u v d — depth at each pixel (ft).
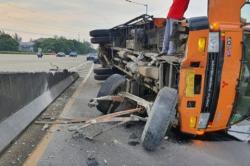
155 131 19.20
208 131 21.40
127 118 22.06
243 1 20.48
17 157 17.54
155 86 26.32
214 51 19.65
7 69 99.19
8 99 20.43
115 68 53.88
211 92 20.04
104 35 54.29
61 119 26.21
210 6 20.31
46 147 19.26
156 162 17.74
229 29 19.83
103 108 27.32
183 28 23.38
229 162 18.30
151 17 32.71
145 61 30.78
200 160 18.37
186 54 19.69
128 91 29.40
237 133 22.74
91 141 20.68
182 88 20.07
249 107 21.86
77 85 51.96
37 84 28.66
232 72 20.10
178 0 25.53
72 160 17.47
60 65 131.23
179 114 20.35
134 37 38.09
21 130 21.30
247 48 20.88
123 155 18.52
